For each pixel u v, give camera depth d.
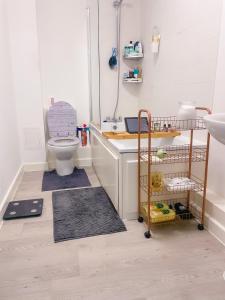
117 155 1.87
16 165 2.72
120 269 1.36
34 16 2.76
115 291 1.21
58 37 3.03
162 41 2.47
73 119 3.10
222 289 1.22
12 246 1.57
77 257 1.46
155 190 1.79
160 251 1.51
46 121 3.15
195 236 1.67
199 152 1.86
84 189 2.50
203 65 1.84
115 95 3.27
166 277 1.30
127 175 1.81
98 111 3.24
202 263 1.40
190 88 2.03
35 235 1.69
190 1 1.95
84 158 3.30
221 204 1.66
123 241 1.61
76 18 3.02
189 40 2.00
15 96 2.88
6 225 1.82
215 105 1.73
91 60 3.11
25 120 2.99
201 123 1.81
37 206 2.10
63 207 2.10
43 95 3.13
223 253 1.49
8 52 2.63
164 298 1.17
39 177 2.89
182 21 2.08
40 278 1.30
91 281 1.28
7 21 2.65
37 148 3.09
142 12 2.95
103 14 3.02
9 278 1.30
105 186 2.39
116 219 1.88
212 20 1.70
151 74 2.80
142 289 1.22
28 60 2.84
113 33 3.08
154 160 1.71
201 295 1.19
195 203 1.91
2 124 2.20
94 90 3.19
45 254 1.49
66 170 2.95
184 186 1.70
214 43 1.70
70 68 3.14
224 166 1.70
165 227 1.78
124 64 3.20
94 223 1.83
